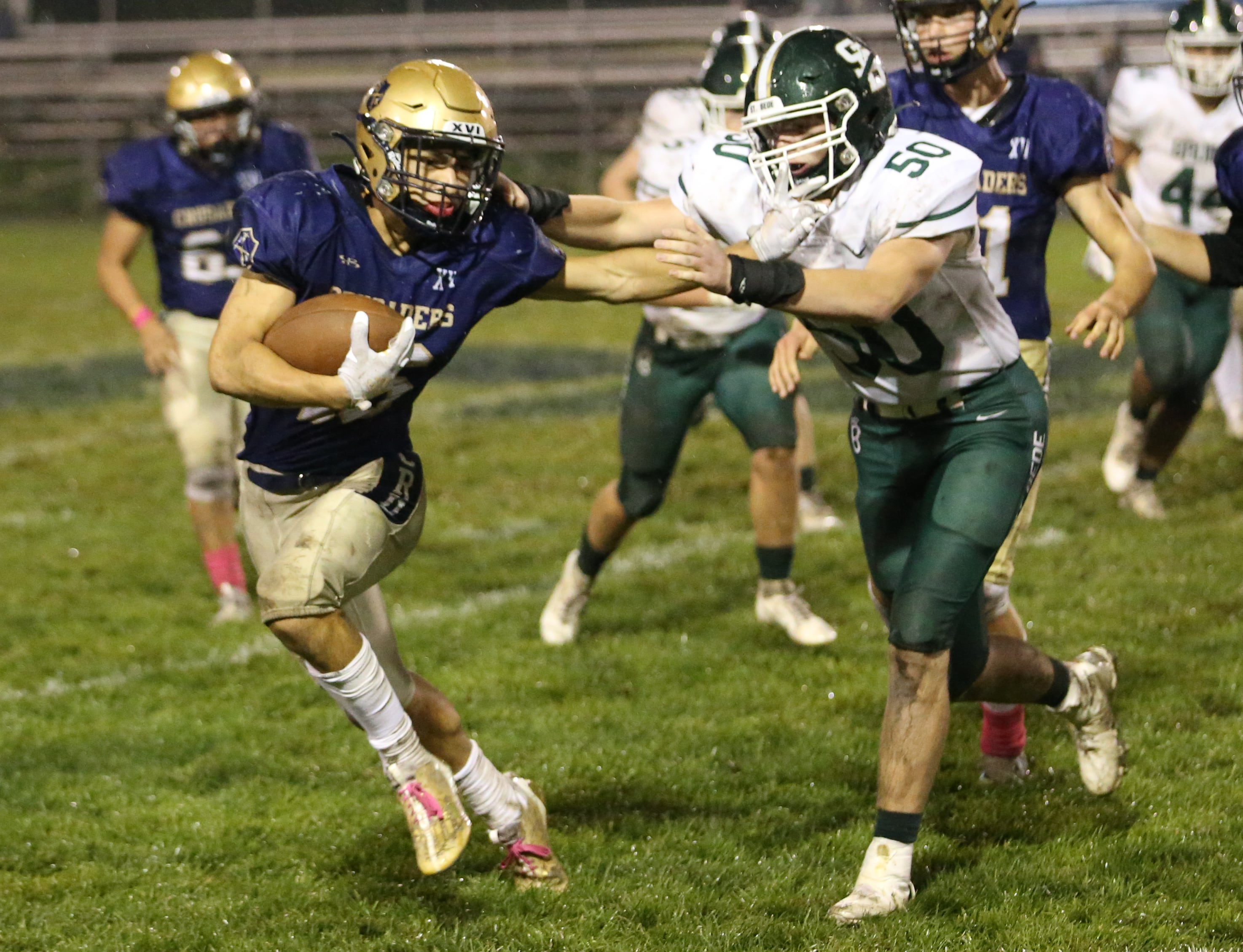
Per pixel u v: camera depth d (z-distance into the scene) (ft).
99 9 255.09
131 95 230.07
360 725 27.84
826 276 26.12
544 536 61.16
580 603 47.47
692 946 27.84
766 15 220.43
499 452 76.43
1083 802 34.42
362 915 29.68
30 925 29.60
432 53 234.38
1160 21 203.62
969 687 31.55
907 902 29.22
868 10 211.82
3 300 142.82
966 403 30.58
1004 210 37.24
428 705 29.27
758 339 45.57
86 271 164.96
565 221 29.84
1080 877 30.55
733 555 57.00
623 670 44.88
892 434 31.50
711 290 25.48
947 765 36.96
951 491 29.76
